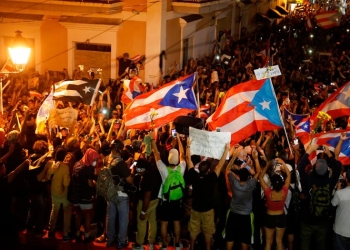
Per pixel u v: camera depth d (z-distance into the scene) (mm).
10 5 19078
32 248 9383
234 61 21391
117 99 16656
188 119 11125
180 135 10953
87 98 11711
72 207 9453
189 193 9344
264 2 35438
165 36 19578
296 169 8766
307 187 8500
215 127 10055
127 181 8852
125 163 8922
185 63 21891
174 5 19891
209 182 8625
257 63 21062
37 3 18844
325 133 10406
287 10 41781
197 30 22797
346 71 20781
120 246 9227
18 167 9414
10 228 9477
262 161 9070
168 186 8789
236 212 8508
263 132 11469
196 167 9305
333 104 11273
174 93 10852
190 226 8883
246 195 8414
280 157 9367
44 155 9602
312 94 16984
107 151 9680
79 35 19234
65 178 9195
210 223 8727
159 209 9016
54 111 11391
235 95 9938
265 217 8531
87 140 10305
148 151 9359
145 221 9016
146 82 19453
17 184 9562
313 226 8547
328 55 24641
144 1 18844
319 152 9766
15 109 13117
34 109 13000
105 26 18938
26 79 18188
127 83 13984
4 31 19375
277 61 20984
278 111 9672
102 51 19469
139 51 19312
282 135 12477
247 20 31703
